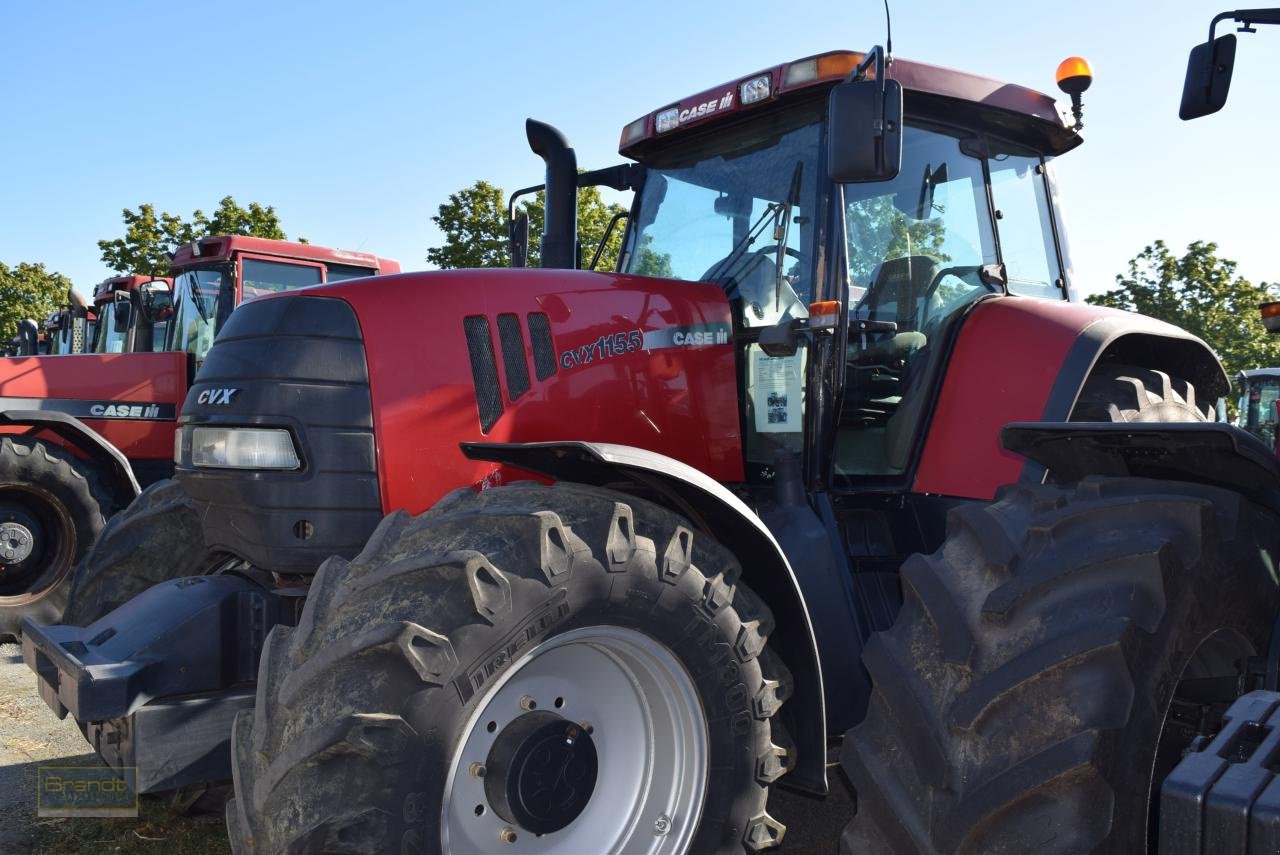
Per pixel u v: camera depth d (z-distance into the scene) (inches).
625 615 85.3
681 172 134.1
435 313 103.0
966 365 121.1
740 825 91.9
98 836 117.0
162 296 310.7
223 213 816.3
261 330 100.7
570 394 107.2
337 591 80.6
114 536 124.3
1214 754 61.1
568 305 109.2
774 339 112.2
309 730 73.9
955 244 127.6
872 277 120.0
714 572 91.7
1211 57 102.2
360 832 72.5
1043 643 74.4
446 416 100.8
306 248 322.3
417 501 99.1
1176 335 133.9
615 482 97.2
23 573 217.8
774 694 95.0
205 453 101.1
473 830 82.7
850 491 116.7
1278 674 77.4
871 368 120.7
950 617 79.8
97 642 97.7
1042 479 111.7
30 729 159.3
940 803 74.6
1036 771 70.8
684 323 115.6
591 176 143.2
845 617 105.3
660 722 91.7
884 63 97.6
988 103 126.4
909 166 124.0
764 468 119.2
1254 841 56.1
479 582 77.9
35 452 215.3
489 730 83.7
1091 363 116.9
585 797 86.9
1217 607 77.8
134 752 90.1
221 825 119.8
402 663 74.8
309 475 96.4
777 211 121.0
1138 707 71.6
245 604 99.8
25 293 1143.6
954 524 87.2
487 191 633.0
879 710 82.7
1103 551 76.9
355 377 98.5
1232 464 82.4
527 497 87.4
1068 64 132.4
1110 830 69.4
